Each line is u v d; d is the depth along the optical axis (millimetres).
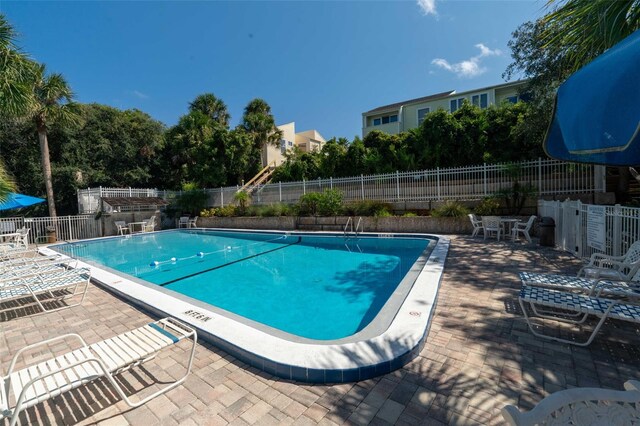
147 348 2486
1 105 6953
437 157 15156
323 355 2693
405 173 13000
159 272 7953
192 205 18719
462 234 10422
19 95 6969
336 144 18844
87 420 2160
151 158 24672
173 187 25641
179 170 25359
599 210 5523
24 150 19250
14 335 3725
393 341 2871
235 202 17625
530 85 8680
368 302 5312
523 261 6219
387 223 12070
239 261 8906
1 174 8734
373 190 13797
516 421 1063
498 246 7961
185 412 2205
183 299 4547
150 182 24906
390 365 2570
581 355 2725
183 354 3057
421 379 2461
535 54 8352
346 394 2334
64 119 14617
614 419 1161
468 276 5305
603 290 3309
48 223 14633
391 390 2346
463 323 3461
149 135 23672
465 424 1958
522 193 10422
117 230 16625
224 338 3121
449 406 2137
